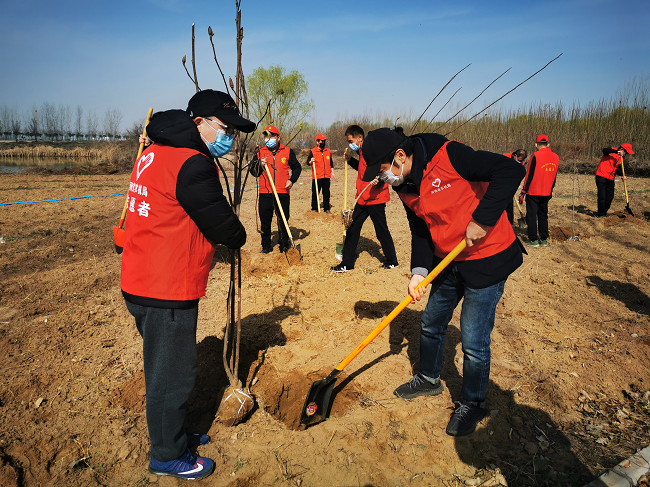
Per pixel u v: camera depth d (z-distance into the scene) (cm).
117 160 2756
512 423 284
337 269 583
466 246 245
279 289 512
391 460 253
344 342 383
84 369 338
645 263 609
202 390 320
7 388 305
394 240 766
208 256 222
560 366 346
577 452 258
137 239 210
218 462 246
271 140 631
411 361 354
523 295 505
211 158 221
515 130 2008
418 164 251
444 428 275
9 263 598
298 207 1109
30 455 245
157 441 228
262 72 2667
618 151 899
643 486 231
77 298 478
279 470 244
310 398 290
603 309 457
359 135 564
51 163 2752
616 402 304
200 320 430
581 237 772
